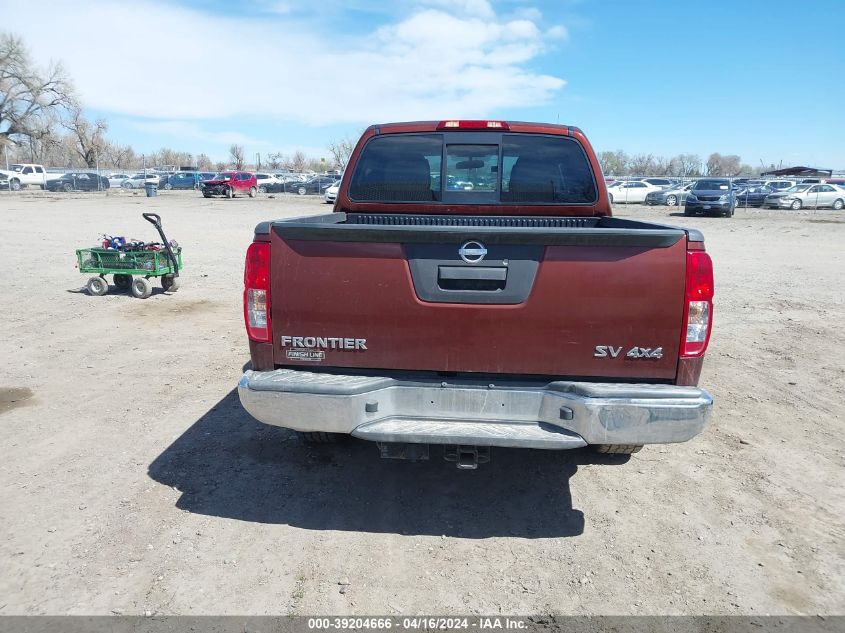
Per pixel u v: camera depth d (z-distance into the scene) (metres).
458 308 3.11
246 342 7.29
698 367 3.09
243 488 3.94
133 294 9.89
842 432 4.93
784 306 9.63
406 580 3.09
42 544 3.29
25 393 5.53
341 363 3.25
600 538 3.48
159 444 4.53
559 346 3.10
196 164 97.94
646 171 85.12
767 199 37.12
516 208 4.50
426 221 4.56
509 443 3.01
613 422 2.99
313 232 3.13
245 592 2.97
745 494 3.97
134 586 2.99
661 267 3.00
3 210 28.06
